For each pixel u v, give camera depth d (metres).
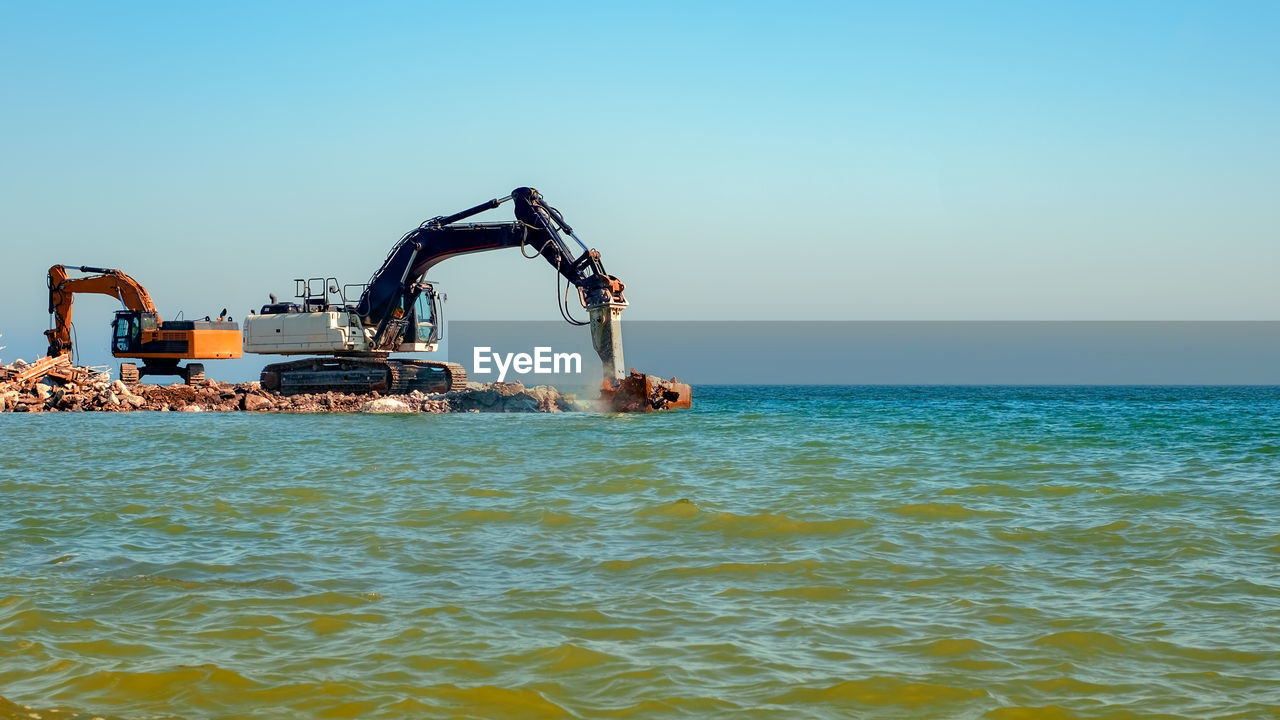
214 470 22.69
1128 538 13.58
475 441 30.23
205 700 7.50
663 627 9.41
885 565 11.95
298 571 11.71
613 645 8.85
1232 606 10.09
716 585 11.00
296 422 40.16
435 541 13.52
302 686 7.79
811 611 9.95
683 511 15.64
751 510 15.92
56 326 56.72
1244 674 8.08
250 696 7.59
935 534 13.88
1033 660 8.44
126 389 51.44
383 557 12.50
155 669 8.17
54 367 55.03
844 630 9.31
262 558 12.45
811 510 15.94
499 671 8.16
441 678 8.00
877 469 21.94
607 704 7.46
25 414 48.41
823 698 7.58
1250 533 13.91
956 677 8.02
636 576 11.41
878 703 7.48
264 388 51.53
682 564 12.01
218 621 9.58
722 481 19.81
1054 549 12.88
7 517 15.77
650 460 24.08
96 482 20.41
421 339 49.88
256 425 38.62
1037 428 37.00
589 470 21.91
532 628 9.36
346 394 49.56
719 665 8.32
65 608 10.03
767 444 28.83
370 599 10.41
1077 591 10.71
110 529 14.64
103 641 8.92
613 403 43.34
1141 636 9.09
